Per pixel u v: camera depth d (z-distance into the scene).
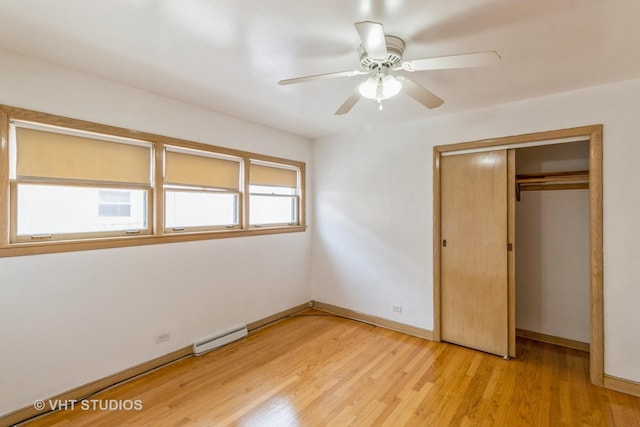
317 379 2.51
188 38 1.80
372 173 3.75
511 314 2.88
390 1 1.44
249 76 2.30
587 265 3.07
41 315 2.07
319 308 4.30
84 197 2.34
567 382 2.47
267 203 3.81
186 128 2.88
